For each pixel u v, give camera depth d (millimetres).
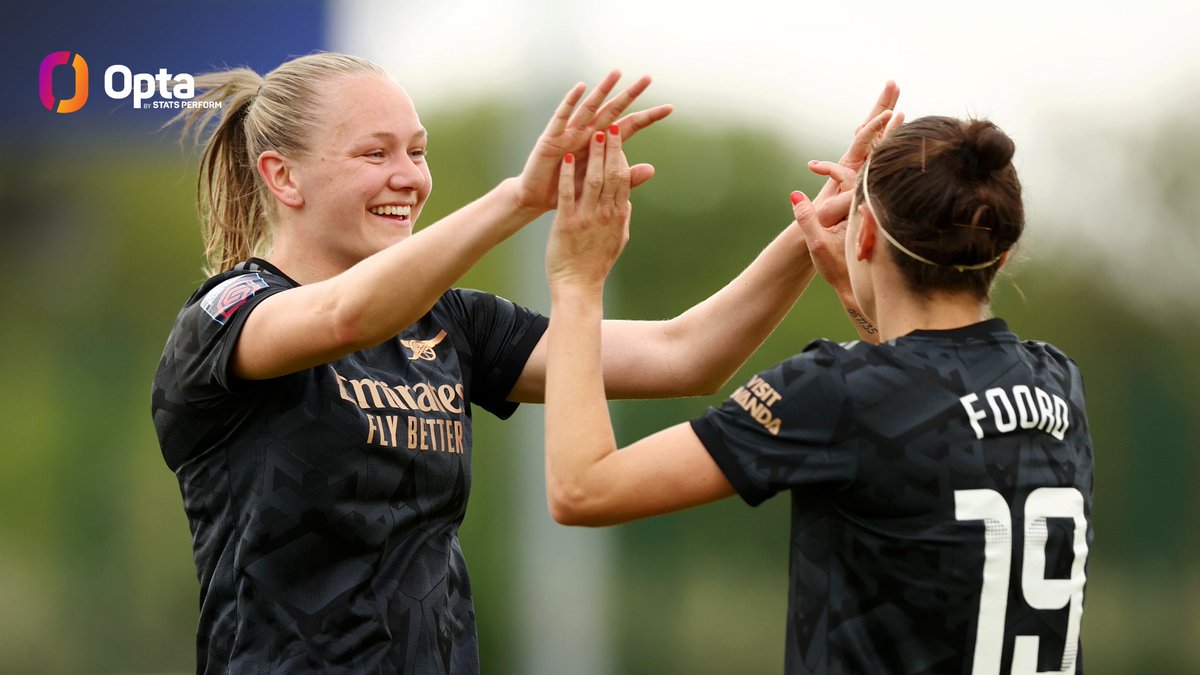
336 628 9938
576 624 31875
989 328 9312
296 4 33719
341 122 10500
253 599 10008
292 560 9977
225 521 10164
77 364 45719
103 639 41844
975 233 9023
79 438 43656
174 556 42219
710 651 37906
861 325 10891
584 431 9211
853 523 8922
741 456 8945
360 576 10031
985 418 8945
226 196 11367
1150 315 48062
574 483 9141
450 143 46562
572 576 31984
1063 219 50250
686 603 38031
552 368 9453
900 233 9125
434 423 10516
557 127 9266
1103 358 47812
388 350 10578
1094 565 41531
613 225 9602
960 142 9109
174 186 49000
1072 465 9281
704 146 49344
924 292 9234
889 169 9195
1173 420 43844
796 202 10781
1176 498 42094
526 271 32344
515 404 11594
